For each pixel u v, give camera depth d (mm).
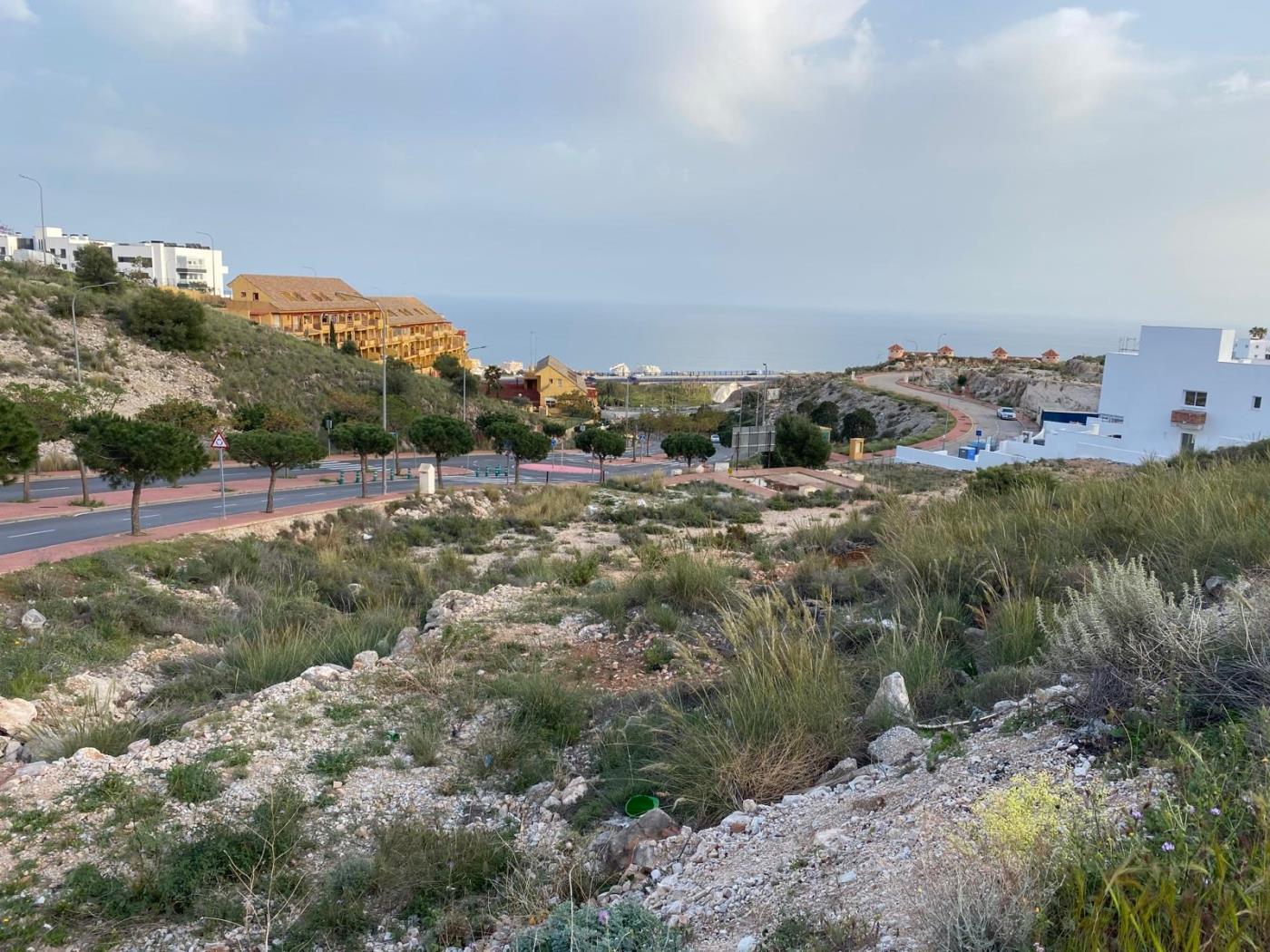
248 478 34031
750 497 30547
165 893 4219
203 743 6344
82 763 5996
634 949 2879
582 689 7086
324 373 53812
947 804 3414
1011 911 2221
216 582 15383
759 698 5188
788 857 3488
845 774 4398
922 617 6473
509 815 5004
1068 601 6391
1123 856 2311
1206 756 3023
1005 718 4316
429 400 60062
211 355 48125
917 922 2500
